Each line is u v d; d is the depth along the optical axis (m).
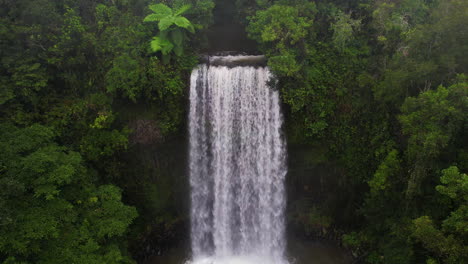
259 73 22.56
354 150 22.45
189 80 23.06
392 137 20.91
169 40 22.41
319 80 22.38
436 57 16.42
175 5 23.53
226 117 23.64
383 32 22.52
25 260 14.70
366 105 21.86
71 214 16.91
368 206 20.83
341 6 23.95
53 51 20.73
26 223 15.20
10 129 18.42
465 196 12.79
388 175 18.14
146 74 21.92
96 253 17.22
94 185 19.75
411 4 22.78
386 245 19.23
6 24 20.03
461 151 15.55
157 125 23.27
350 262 23.02
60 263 15.52
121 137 21.42
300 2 23.28
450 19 15.34
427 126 14.98
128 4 23.75
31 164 16.17
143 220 24.14
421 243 16.56
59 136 20.48
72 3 22.70
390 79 18.39
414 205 17.39
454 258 13.04
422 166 15.89
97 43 22.02
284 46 22.62
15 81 19.53
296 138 23.53
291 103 22.16
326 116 22.67
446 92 14.33
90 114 21.73
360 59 22.61
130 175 23.36
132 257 23.20
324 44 23.16
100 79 22.41
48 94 21.45
